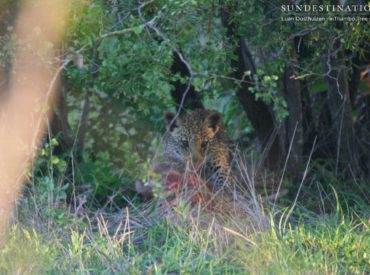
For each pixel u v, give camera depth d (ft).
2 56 35.86
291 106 42.65
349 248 32.24
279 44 38.88
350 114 43.32
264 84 35.06
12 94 38.83
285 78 42.42
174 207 35.42
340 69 39.52
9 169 36.55
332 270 30.45
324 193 42.29
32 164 35.58
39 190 36.09
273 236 32.24
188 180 38.81
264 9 37.81
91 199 40.32
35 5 37.40
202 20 35.60
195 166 42.37
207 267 30.73
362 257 32.01
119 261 31.07
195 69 36.68
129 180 42.98
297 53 41.83
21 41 35.86
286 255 30.99
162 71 35.14
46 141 42.52
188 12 34.09
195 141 42.98
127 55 35.12
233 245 32.78
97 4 34.96
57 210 34.53
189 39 35.78
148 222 36.01
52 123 42.65
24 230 32.07
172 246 32.94
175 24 34.30
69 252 31.50
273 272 29.60
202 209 36.35
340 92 41.63
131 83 36.86
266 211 38.01
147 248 33.63
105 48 34.99
